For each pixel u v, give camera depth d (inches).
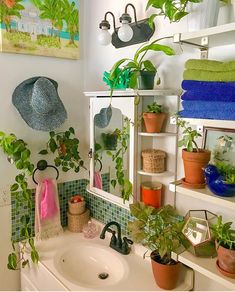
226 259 32.9
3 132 55.2
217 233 34.7
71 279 47.8
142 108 48.6
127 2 53.4
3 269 59.2
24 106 56.3
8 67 55.4
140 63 46.5
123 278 46.7
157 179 50.6
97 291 43.9
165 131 48.0
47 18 58.1
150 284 45.2
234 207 31.0
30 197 59.9
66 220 67.4
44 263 52.1
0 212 57.5
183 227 40.8
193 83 33.4
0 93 55.0
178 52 44.9
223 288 40.9
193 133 38.4
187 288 43.9
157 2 40.3
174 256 39.2
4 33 53.2
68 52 62.1
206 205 42.8
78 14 62.9
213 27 32.5
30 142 60.1
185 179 37.8
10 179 58.1
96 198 65.2
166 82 47.4
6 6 52.9
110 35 52.1
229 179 32.6
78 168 65.1
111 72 50.5
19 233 60.4
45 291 50.9
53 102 54.4
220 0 36.6
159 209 43.9
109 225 56.0
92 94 55.5
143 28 50.1
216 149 39.6
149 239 40.8
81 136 67.6
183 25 43.4
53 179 62.2
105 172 56.4
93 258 56.7
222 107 30.9
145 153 47.6
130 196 49.7
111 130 53.4
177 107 45.7
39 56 58.9
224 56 38.7
